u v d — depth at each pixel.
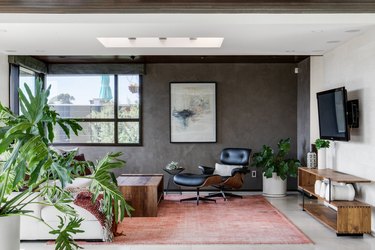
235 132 8.73
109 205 3.03
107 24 4.90
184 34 5.52
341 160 6.21
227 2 3.88
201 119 8.71
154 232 5.31
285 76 8.71
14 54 6.85
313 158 6.90
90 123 8.75
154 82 8.72
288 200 7.65
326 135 6.25
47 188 3.17
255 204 7.25
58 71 8.56
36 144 2.57
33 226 4.85
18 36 5.54
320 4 3.92
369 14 4.25
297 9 4.06
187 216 6.27
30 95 2.65
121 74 8.64
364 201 5.42
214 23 4.41
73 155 2.93
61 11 4.11
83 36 5.58
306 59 7.99
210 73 8.73
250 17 4.30
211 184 7.23
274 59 8.32
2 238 2.78
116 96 8.73
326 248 4.64
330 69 6.71
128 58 8.17
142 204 6.21
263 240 4.94
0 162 2.96
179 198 7.89
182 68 8.71
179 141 8.73
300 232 5.30
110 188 2.99
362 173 5.46
